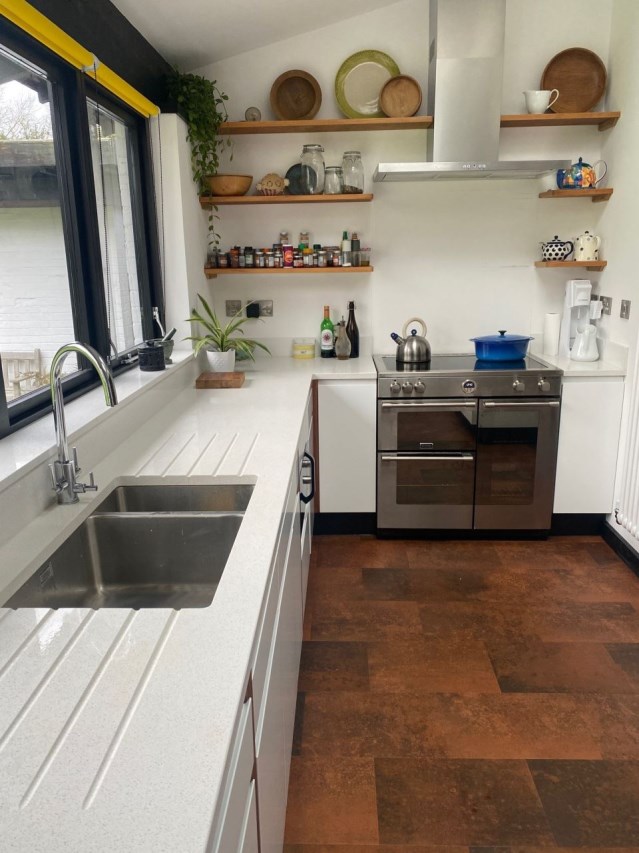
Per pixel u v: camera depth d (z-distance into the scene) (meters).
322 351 3.76
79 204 2.30
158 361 2.67
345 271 3.50
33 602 1.33
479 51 3.18
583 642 2.56
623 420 3.26
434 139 3.27
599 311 3.48
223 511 1.75
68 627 1.07
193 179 3.32
